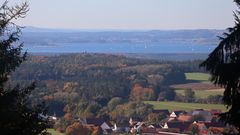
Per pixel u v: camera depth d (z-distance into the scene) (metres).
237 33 9.39
